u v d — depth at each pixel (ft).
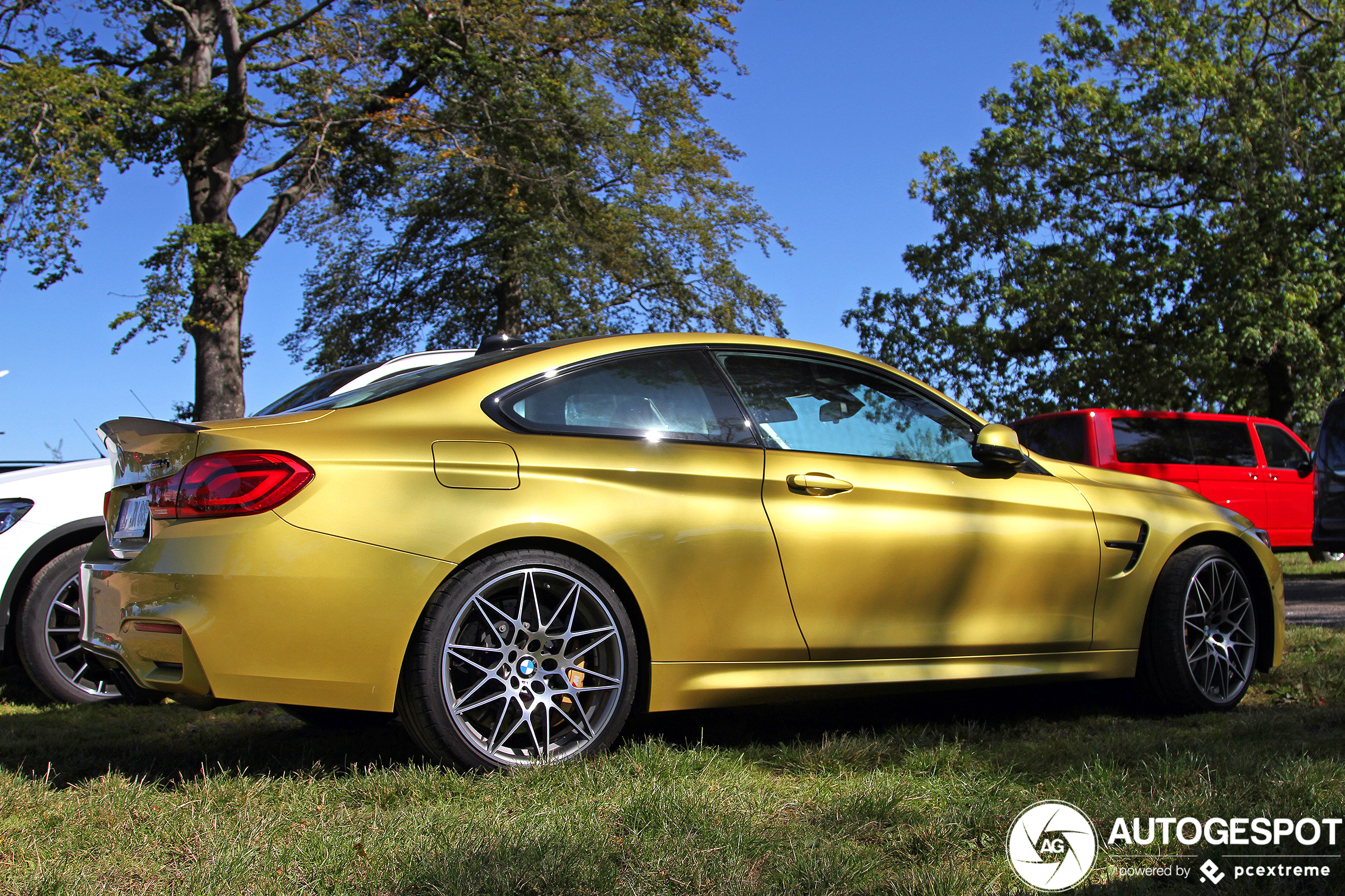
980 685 12.21
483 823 8.07
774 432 11.59
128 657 9.82
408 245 82.48
